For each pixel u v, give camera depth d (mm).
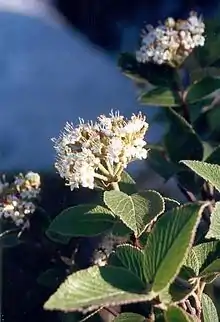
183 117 777
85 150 502
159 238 403
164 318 444
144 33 779
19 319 690
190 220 390
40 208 642
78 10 2936
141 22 2729
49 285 648
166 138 766
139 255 438
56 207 760
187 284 483
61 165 508
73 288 374
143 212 477
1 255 692
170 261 384
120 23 2789
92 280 386
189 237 384
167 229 400
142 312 539
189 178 727
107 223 511
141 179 1163
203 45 760
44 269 680
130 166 1180
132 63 781
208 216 645
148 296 378
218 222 451
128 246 446
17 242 645
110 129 511
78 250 671
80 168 499
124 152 509
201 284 483
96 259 575
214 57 779
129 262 440
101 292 377
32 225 642
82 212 515
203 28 735
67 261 642
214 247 486
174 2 2539
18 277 691
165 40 731
